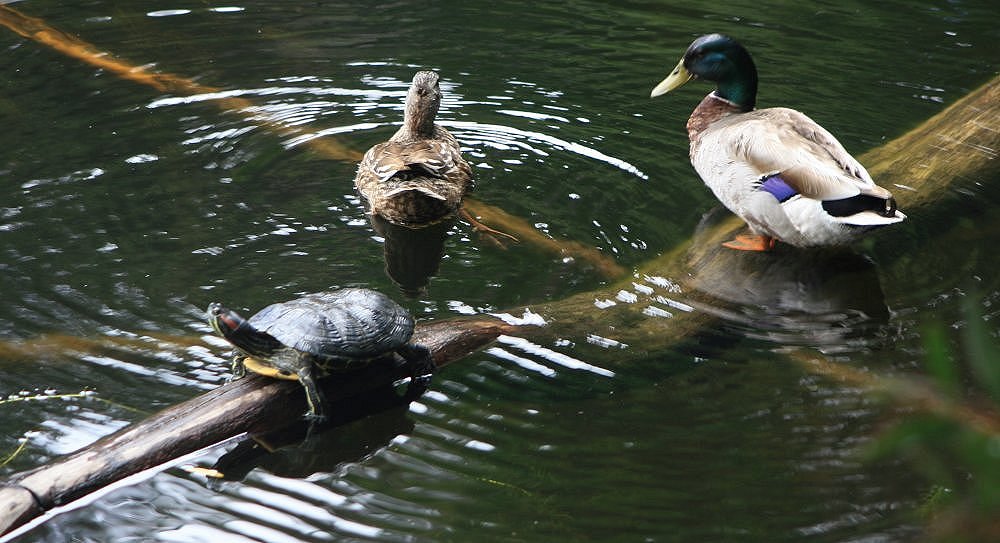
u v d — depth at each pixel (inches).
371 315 320.8
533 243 417.7
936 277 391.2
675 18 655.1
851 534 260.5
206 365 331.0
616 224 431.8
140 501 272.7
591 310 367.9
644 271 397.1
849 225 372.8
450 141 482.3
